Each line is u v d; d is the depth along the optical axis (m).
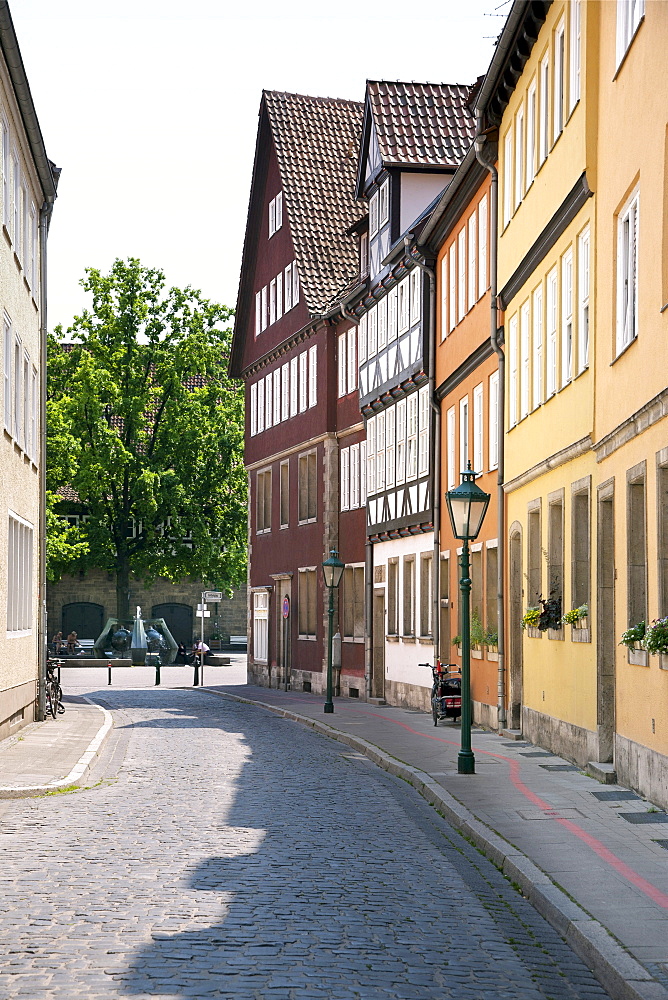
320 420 46.03
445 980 8.06
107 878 11.19
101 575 82.81
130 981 7.80
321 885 10.98
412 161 37.78
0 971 8.04
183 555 72.69
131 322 71.31
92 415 70.31
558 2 21.06
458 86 39.66
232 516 73.81
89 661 69.69
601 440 17.61
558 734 20.92
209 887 10.80
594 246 18.56
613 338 17.41
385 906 10.20
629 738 16.34
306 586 48.38
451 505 19.70
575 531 19.97
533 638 23.06
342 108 53.22
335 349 45.56
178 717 33.50
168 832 13.92
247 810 15.80
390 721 30.89
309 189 50.16
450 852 12.95
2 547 24.75
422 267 34.12
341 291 45.62
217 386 73.56
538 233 22.64
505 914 10.11
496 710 26.77
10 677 25.72
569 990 8.03
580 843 12.67
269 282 52.88
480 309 28.78
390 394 37.94
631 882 10.76
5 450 25.03
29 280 29.33
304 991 7.65
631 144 16.27
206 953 8.53
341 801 16.86
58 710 32.38
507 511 26.02
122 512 72.31
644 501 16.11
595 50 18.62
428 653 34.47
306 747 24.88
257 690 49.00
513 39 23.48
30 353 29.64
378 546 40.44
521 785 17.34
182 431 71.81
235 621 87.25
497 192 26.78
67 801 16.64
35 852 12.59
